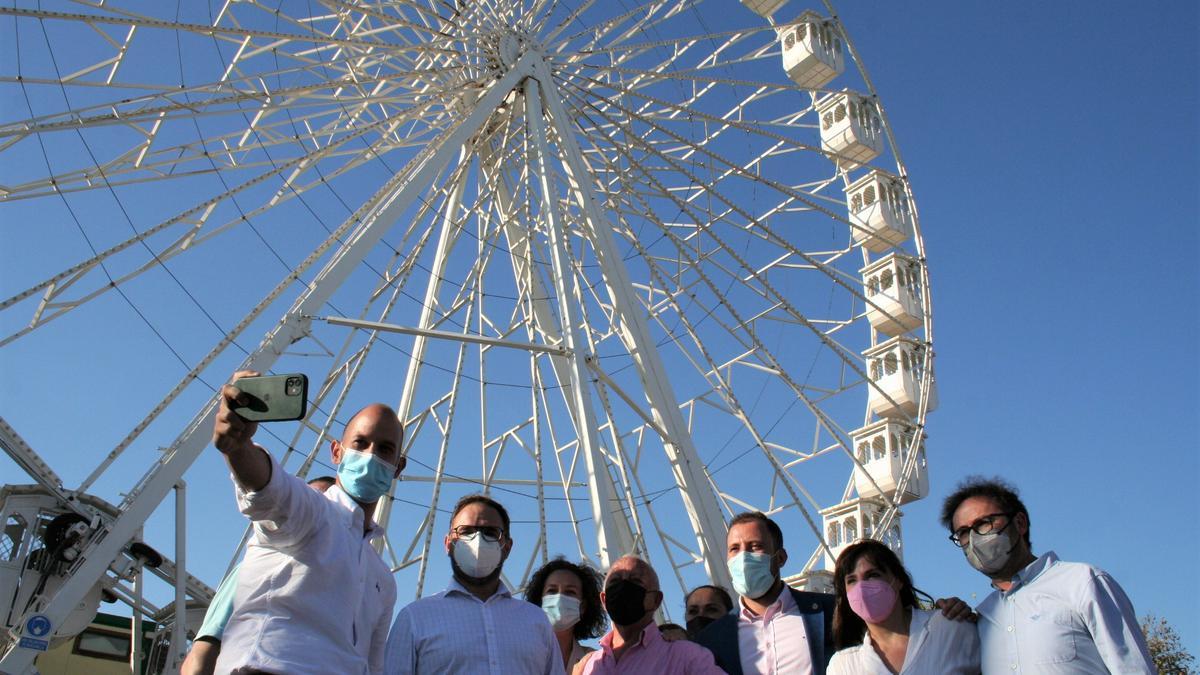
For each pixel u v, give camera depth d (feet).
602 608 24.94
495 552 19.16
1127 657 15.98
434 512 53.11
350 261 48.44
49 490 43.93
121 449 44.86
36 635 37.35
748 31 71.05
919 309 78.28
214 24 52.16
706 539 49.98
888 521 68.90
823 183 80.84
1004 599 17.62
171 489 41.52
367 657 15.26
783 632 21.79
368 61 63.31
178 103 48.44
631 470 54.39
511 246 68.74
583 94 65.46
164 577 49.85
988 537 17.97
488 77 63.82
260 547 14.67
